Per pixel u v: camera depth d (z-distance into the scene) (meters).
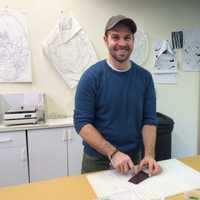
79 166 2.48
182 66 3.04
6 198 1.02
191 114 3.18
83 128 1.32
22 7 2.45
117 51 1.31
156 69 2.96
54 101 2.67
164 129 2.61
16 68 2.50
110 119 1.38
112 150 1.28
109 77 1.36
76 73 2.67
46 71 2.60
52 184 1.13
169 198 1.00
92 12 2.64
